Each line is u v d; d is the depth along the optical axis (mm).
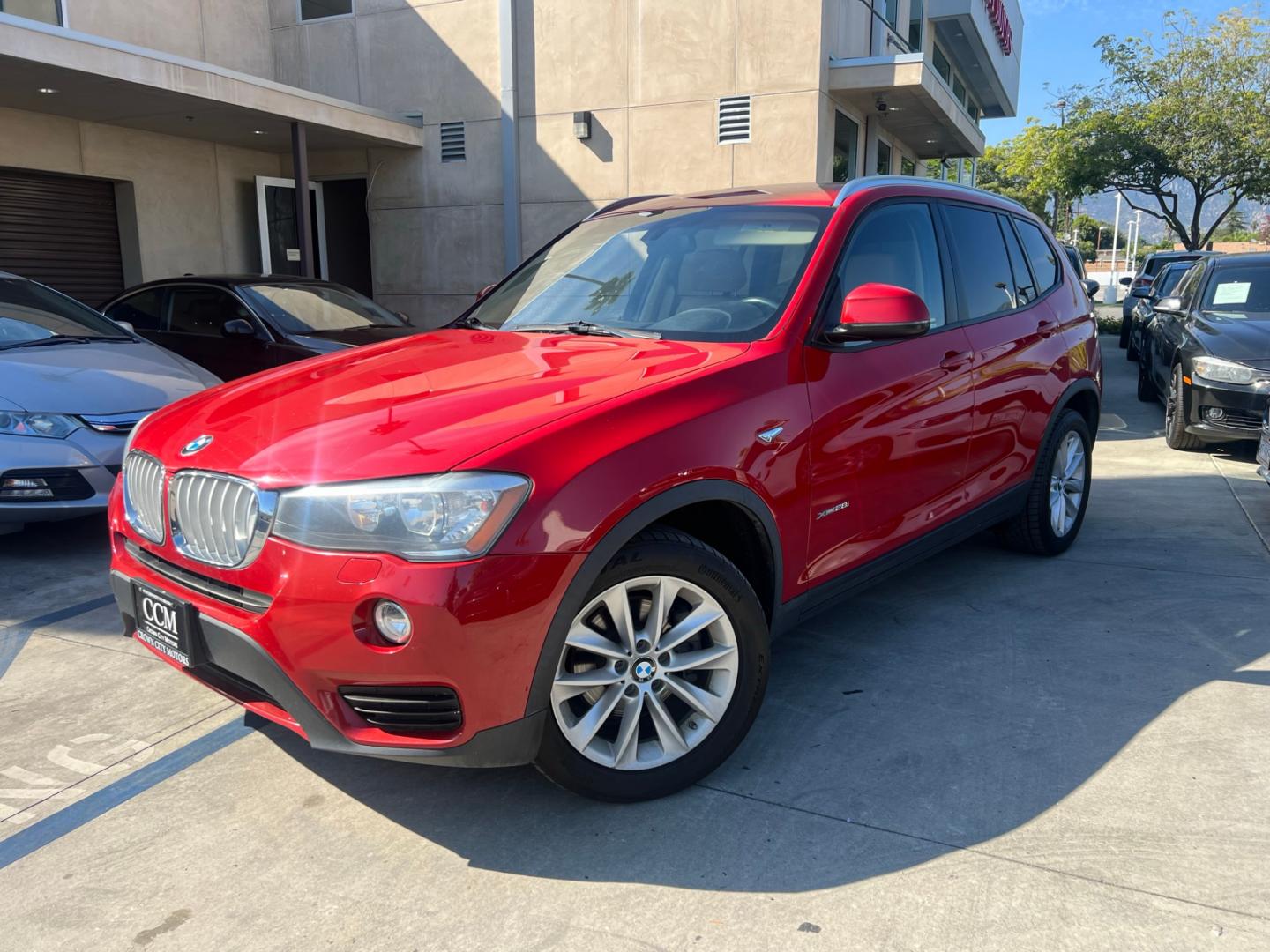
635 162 11758
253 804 2754
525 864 2459
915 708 3279
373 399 2754
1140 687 3424
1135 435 8703
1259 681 3451
